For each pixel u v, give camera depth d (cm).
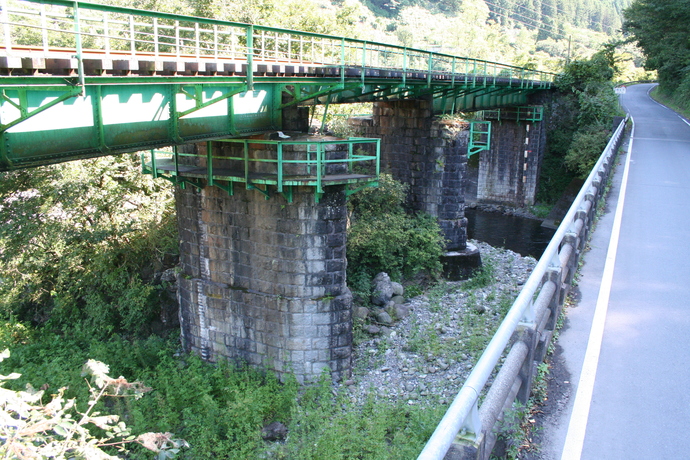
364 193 2723
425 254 2770
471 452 370
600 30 18962
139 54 1388
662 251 1057
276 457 1444
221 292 1950
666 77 6838
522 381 515
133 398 1623
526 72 4878
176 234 2519
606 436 483
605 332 691
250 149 1794
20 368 1898
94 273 2486
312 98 1803
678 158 2575
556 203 4772
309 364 1844
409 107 2961
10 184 2295
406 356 2031
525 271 3062
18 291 2552
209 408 1627
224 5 3259
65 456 831
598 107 4812
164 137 1352
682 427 493
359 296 2486
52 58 958
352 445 1368
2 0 877
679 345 654
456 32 11625
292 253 1783
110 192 2453
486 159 5106
